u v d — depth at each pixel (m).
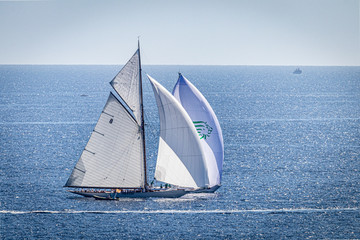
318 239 182.50
